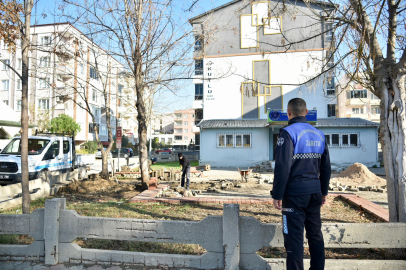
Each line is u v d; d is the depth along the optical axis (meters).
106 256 3.50
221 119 24.44
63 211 3.58
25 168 4.97
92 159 26.03
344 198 7.87
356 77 4.60
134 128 57.47
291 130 2.75
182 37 9.41
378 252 3.94
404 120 3.54
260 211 6.53
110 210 6.55
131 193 9.35
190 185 11.53
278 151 2.68
